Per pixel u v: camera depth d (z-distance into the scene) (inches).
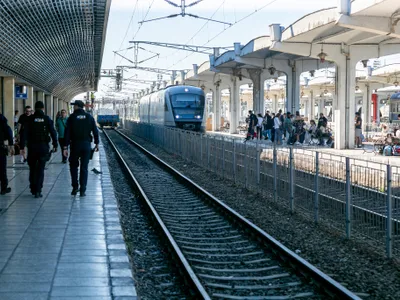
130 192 630.5
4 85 987.3
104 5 625.6
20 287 240.1
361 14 762.2
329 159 409.1
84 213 416.8
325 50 1047.6
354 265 315.6
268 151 548.7
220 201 513.0
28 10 592.7
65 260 285.6
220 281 288.5
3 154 495.2
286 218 461.4
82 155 492.7
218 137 794.8
